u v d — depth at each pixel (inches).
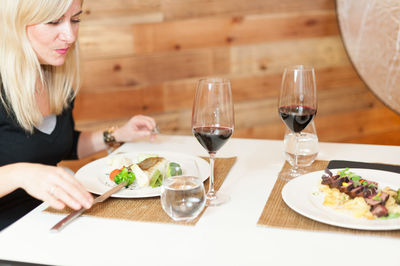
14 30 47.8
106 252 31.7
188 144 56.4
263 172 46.1
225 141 38.5
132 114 104.2
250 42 112.8
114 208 38.1
